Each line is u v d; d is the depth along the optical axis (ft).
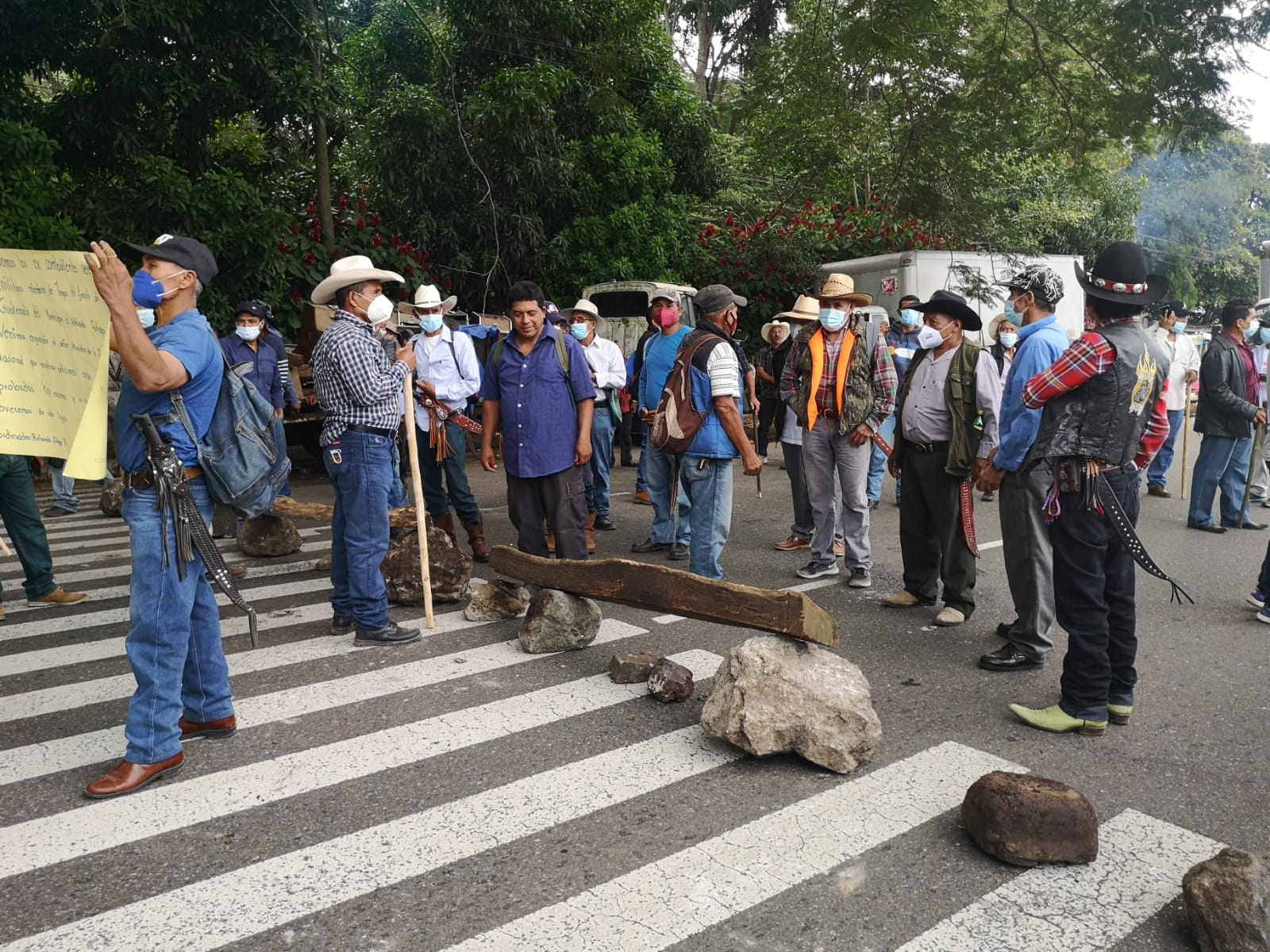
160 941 8.16
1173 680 14.67
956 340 17.48
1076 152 37.22
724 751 12.01
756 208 70.59
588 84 50.19
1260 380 28.84
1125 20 30.73
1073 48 33.42
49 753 12.05
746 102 42.68
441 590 18.93
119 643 16.74
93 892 8.91
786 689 11.51
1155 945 8.13
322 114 40.86
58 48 35.53
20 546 18.89
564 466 17.69
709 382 17.54
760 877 9.12
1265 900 7.70
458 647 16.20
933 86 36.83
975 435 16.93
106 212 35.35
